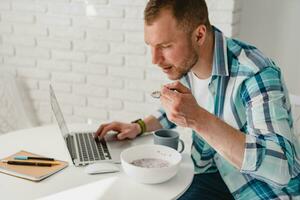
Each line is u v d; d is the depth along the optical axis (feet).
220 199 5.28
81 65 8.65
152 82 8.29
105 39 8.34
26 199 3.75
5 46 9.02
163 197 3.85
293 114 5.61
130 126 5.24
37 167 4.33
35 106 9.20
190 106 3.77
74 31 8.49
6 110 8.79
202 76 4.82
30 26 8.74
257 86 4.13
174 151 4.39
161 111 5.56
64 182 4.08
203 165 5.28
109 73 8.52
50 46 8.73
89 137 5.24
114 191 3.93
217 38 4.56
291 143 3.86
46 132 5.41
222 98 4.61
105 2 8.12
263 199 4.51
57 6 8.45
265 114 3.89
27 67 9.01
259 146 3.72
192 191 5.34
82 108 8.90
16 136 5.24
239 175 4.71
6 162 4.42
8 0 8.72
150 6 4.16
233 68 4.48
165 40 4.14
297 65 7.64
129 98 8.53
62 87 8.90
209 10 7.41
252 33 7.80
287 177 3.77
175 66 4.32
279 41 7.66
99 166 4.31
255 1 7.64
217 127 3.78
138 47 8.18
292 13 7.45
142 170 3.95
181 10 4.10
